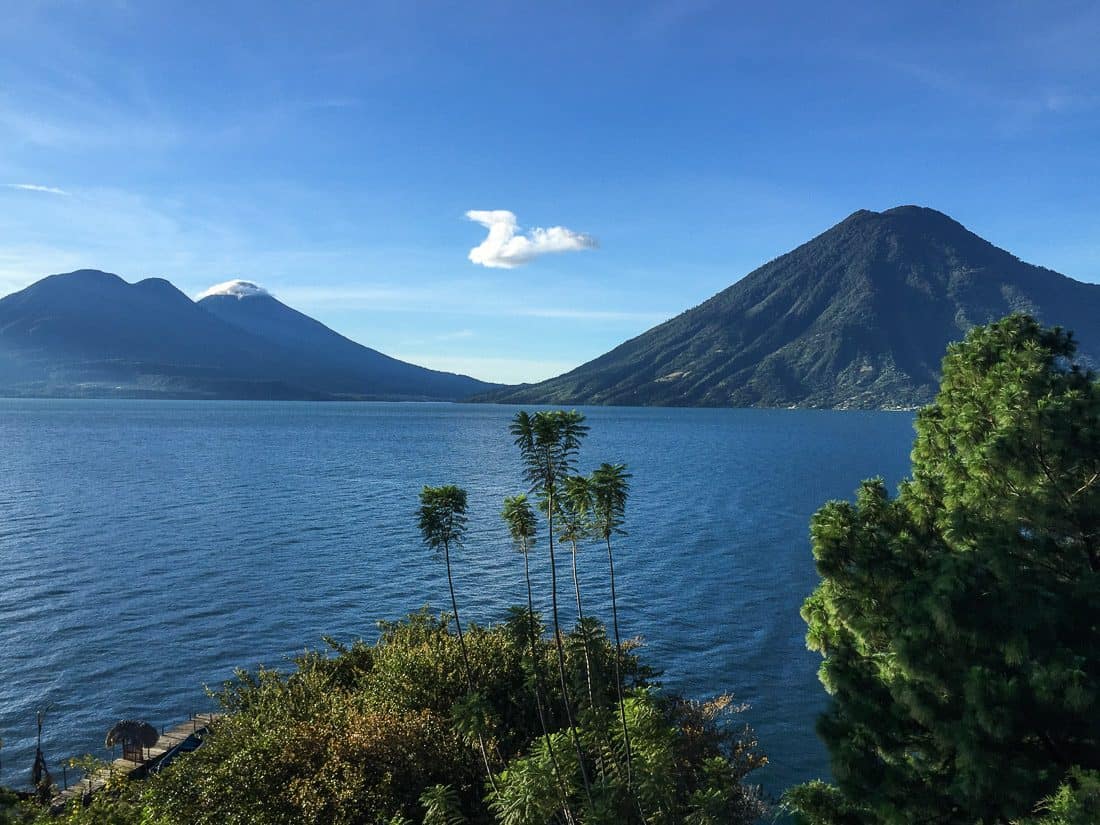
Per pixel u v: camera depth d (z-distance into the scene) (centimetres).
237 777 1830
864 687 1410
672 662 4588
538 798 1586
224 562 6888
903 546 1442
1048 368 1488
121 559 6906
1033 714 1130
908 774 1301
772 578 6588
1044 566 1305
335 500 10594
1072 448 1273
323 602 5750
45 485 11400
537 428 1595
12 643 4825
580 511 1603
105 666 4519
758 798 2622
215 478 12712
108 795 1872
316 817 1733
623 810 1611
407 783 1941
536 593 6006
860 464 16338
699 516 9688
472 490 11400
